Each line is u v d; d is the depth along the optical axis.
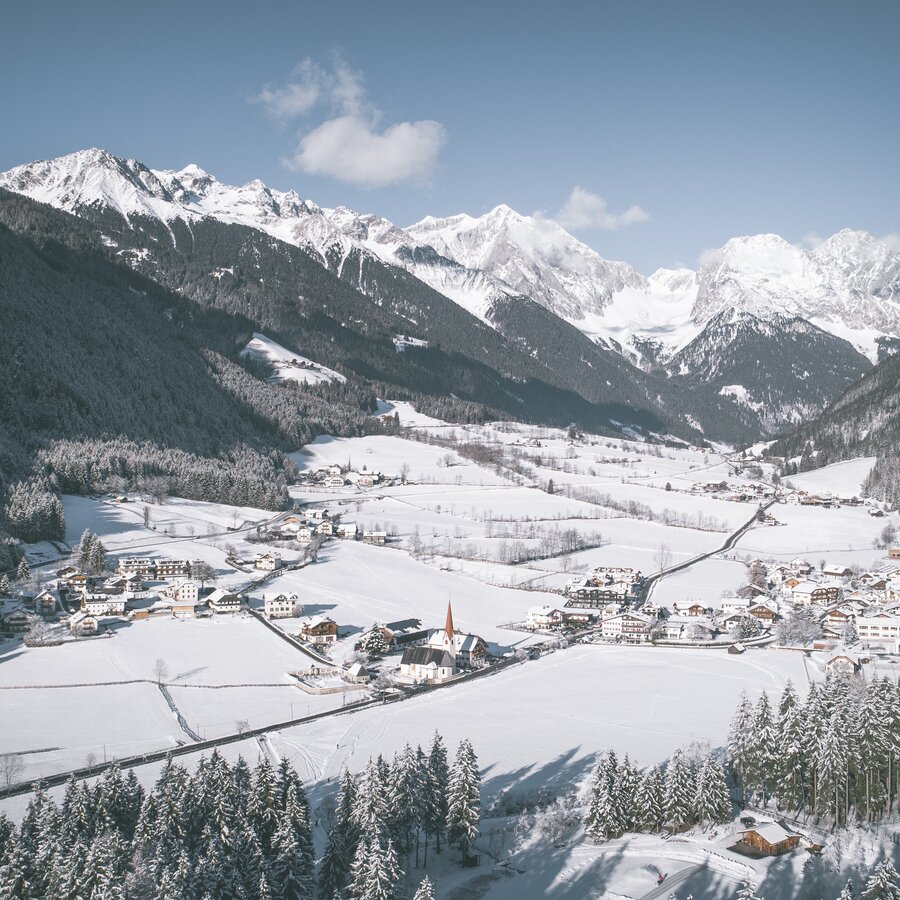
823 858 121.62
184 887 107.69
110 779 130.50
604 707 187.00
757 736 139.88
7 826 120.12
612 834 130.88
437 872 124.75
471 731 173.62
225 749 164.38
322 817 135.25
